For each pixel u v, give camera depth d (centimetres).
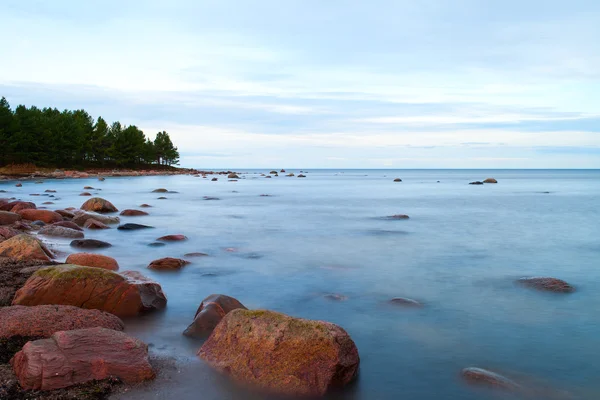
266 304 958
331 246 1677
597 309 951
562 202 3966
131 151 11838
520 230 2180
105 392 550
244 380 601
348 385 613
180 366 639
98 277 862
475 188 6556
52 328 686
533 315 911
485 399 586
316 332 615
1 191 4541
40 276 857
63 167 9600
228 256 1455
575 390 609
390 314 905
